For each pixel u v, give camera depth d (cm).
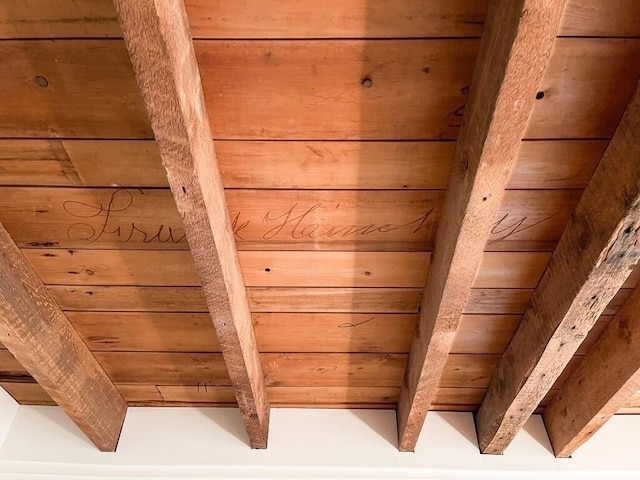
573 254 110
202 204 92
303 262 126
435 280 118
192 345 154
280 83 91
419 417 156
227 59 88
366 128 98
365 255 124
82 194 110
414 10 82
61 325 140
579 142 99
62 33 85
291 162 104
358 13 83
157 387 173
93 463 171
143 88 73
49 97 93
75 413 151
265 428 168
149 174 106
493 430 162
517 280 129
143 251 124
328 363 160
